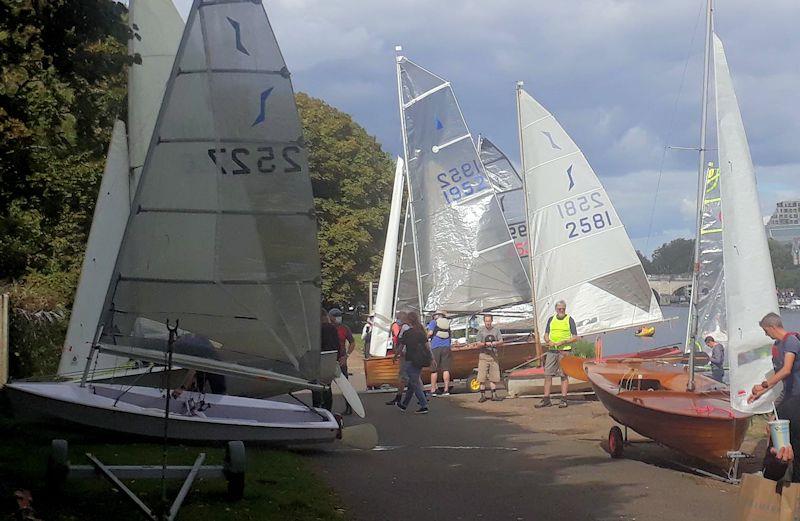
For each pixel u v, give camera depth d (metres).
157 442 10.49
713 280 19.66
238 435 10.59
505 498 9.12
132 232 9.73
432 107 23.84
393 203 25.59
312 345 9.98
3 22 8.26
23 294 16.19
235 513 7.59
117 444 10.20
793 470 8.45
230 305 9.82
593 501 9.02
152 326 9.68
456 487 9.63
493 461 11.33
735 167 9.55
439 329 20.12
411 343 16.66
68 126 9.84
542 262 24.83
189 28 9.74
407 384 17.00
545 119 24.75
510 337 24.48
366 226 51.84
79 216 18.23
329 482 9.70
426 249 23.94
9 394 10.12
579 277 24.75
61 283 17.64
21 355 15.30
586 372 13.48
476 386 20.73
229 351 9.80
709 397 11.50
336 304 50.38
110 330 9.70
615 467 10.97
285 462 10.29
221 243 9.82
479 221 23.78
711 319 19.69
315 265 10.04
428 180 23.86
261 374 9.68
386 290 24.89
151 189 9.72
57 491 7.41
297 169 9.99
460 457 11.62
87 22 8.37
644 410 10.86
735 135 9.59
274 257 9.94
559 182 24.77
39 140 9.70
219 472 7.94
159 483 8.45
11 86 9.61
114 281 9.71
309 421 11.42
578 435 13.78
